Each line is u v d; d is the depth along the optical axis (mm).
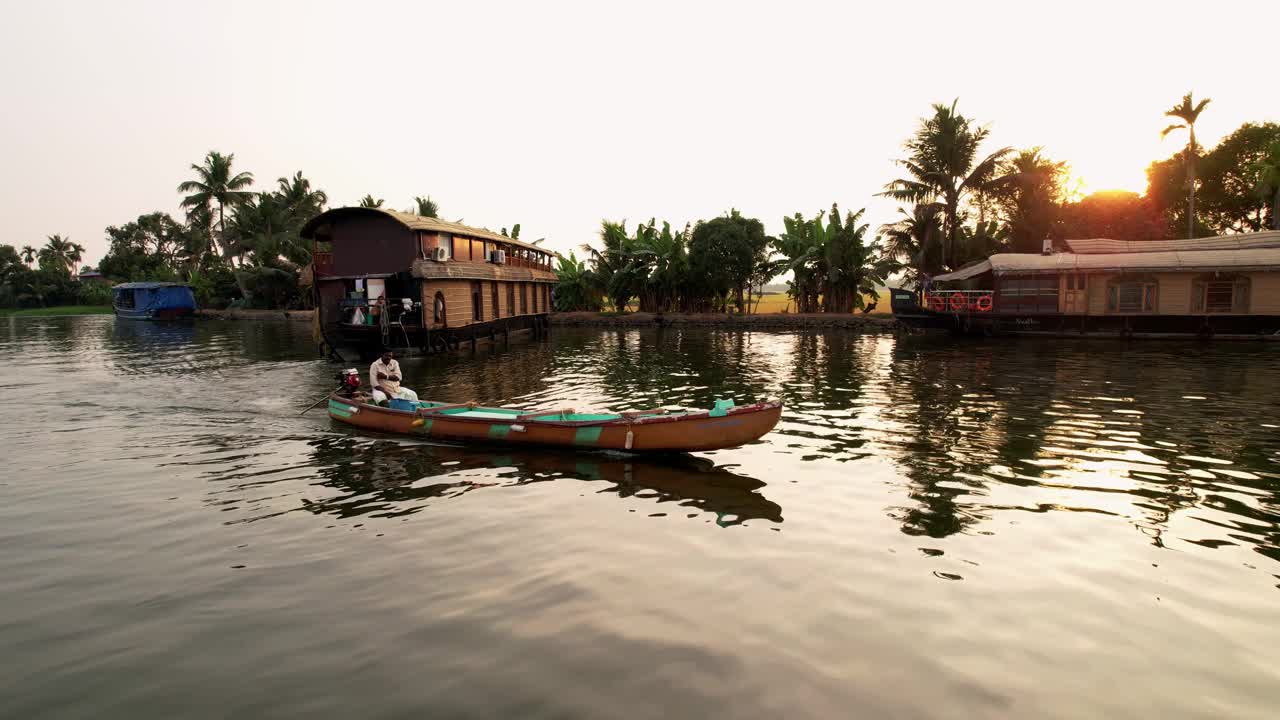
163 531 7516
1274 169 34906
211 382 19047
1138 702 4469
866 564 6512
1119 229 39844
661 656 4961
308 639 5270
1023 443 11062
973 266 33438
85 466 10133
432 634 5305
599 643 5141
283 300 56719
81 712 4441
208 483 9258
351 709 4426
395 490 8906
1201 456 10203
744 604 5738
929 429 12164
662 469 9758
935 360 22922
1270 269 27078
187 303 53562
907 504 8180
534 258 38281
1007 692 4559
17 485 9195
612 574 6324
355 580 6254
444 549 6945
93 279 86188
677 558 6676
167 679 4793
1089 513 7840
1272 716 4312
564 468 9859
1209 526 7441
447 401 15727
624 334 37500
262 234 58344
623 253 45312
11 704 4523
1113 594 5922
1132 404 14266
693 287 45281
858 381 18328
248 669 4898
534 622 5465
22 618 5652
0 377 20281
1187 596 5883
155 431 12445
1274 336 27438
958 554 6738
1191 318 28109
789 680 4676
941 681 4676
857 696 4504
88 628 5488
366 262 24766
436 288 24672
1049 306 30281
